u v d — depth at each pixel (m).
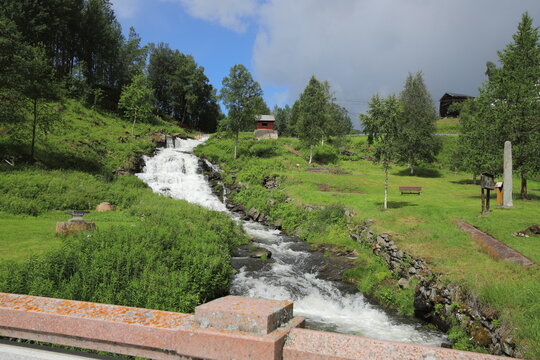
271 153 59.47
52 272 10.06
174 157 47.66
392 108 25.22
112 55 79.12
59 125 45.66
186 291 10.65
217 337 2.21
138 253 12.06
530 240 15.57
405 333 11.85
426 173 56.53
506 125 30.53
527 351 7.93
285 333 2.25
